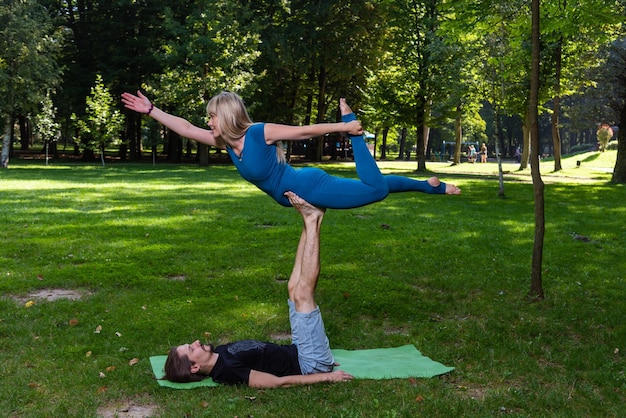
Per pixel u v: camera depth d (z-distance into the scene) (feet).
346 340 22.20
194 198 59.31
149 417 15.40
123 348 20.49
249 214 48.88
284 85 142.51
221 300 26.16
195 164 130.93
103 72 131.13
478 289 29.09
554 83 104.27
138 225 42.50
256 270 31.09
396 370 18.75
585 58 110.42
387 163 158.81
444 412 15.81
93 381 17.69
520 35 34.81
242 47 110.83
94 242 36.63
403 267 32.58
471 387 17.90
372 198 17.38
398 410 15.87
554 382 18.30
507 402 16.51
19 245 35.27
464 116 144.66
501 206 59.31
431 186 17.61
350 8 125.49
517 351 20.99
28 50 97.04
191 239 38.29
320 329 18.44
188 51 107.34
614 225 47.78
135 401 16.62
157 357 19.63
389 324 24.21
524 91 102.17
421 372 18.58
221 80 107.24
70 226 41.37
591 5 30.83
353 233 41.73
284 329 22.97
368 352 20.86
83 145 117.91
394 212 53.47
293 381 17.62
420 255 35.24
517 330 23.22
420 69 110.52
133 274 29.81
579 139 296.51
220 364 17.58
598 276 31.65
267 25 115.96
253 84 110.52
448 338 22.31
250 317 24.06
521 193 72.74
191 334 22.15
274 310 24.99
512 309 26.03
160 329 22.48
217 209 51.26
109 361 19.31
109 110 115.34
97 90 113.39
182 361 17.43
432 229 44.16
